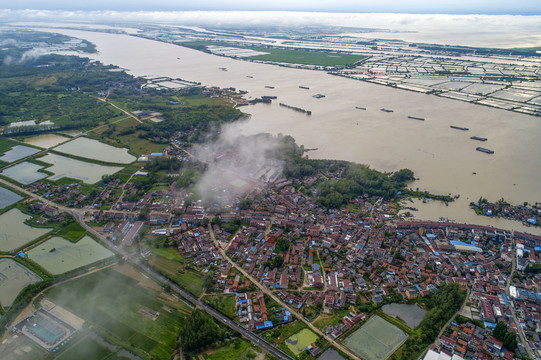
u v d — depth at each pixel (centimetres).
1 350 17838
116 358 17475
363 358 17838
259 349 18100
